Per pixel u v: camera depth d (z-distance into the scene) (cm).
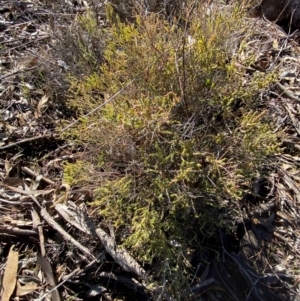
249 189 60
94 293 54
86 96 60
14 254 57
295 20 88
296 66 77
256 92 64
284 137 64
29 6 92
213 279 54
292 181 62
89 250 56
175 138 53
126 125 52
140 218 54
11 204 62
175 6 79
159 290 52
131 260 53
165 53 58
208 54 57
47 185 64
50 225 58
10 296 54
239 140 55
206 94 58
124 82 59
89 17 75
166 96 56
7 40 85
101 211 51
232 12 70
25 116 73
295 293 54
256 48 80
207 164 55
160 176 52
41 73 76
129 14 80
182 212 53
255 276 55
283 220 59
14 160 67
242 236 58
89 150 59
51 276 55
